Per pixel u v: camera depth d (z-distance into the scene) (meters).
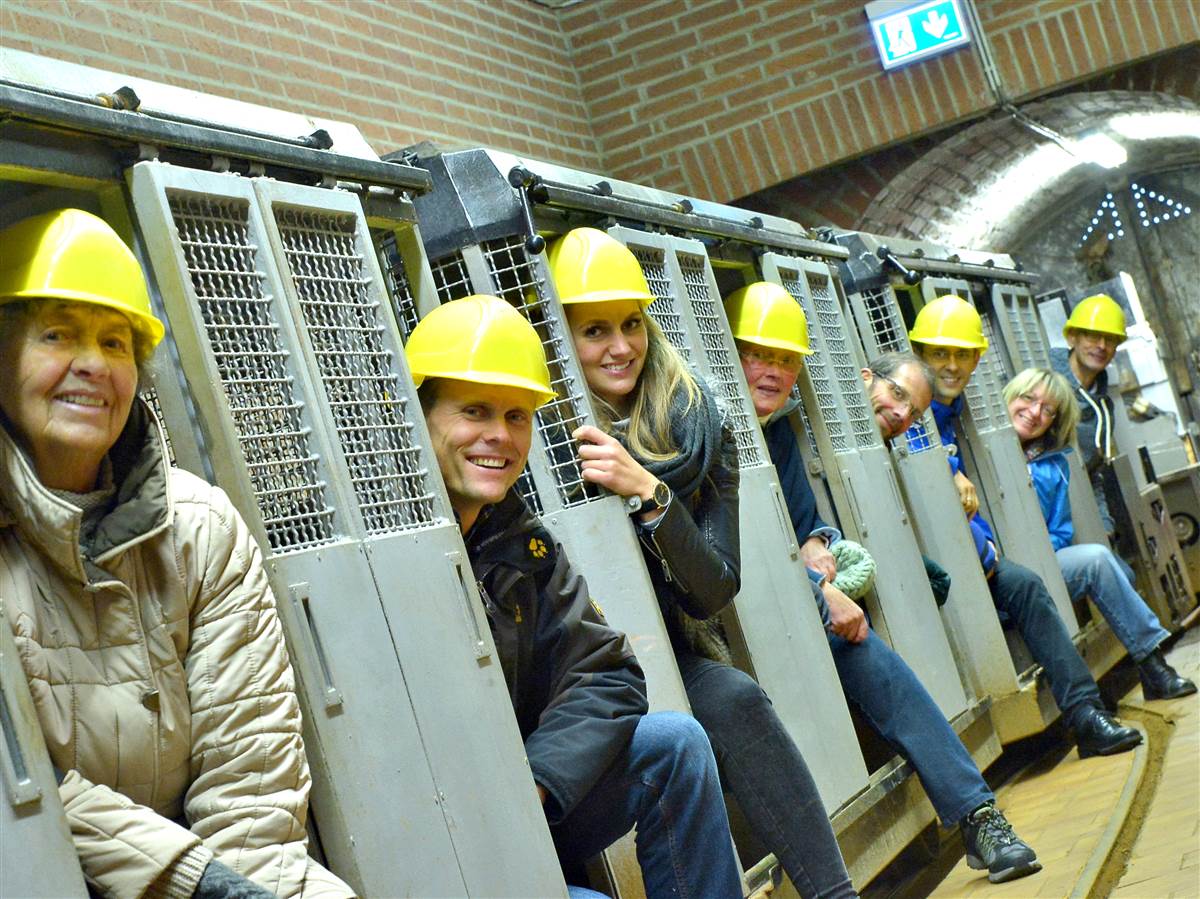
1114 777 5.81
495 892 2.87
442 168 3.80
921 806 5.13
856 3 9.20
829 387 5.57
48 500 2.09
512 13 8.80
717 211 5.23
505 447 3.20
